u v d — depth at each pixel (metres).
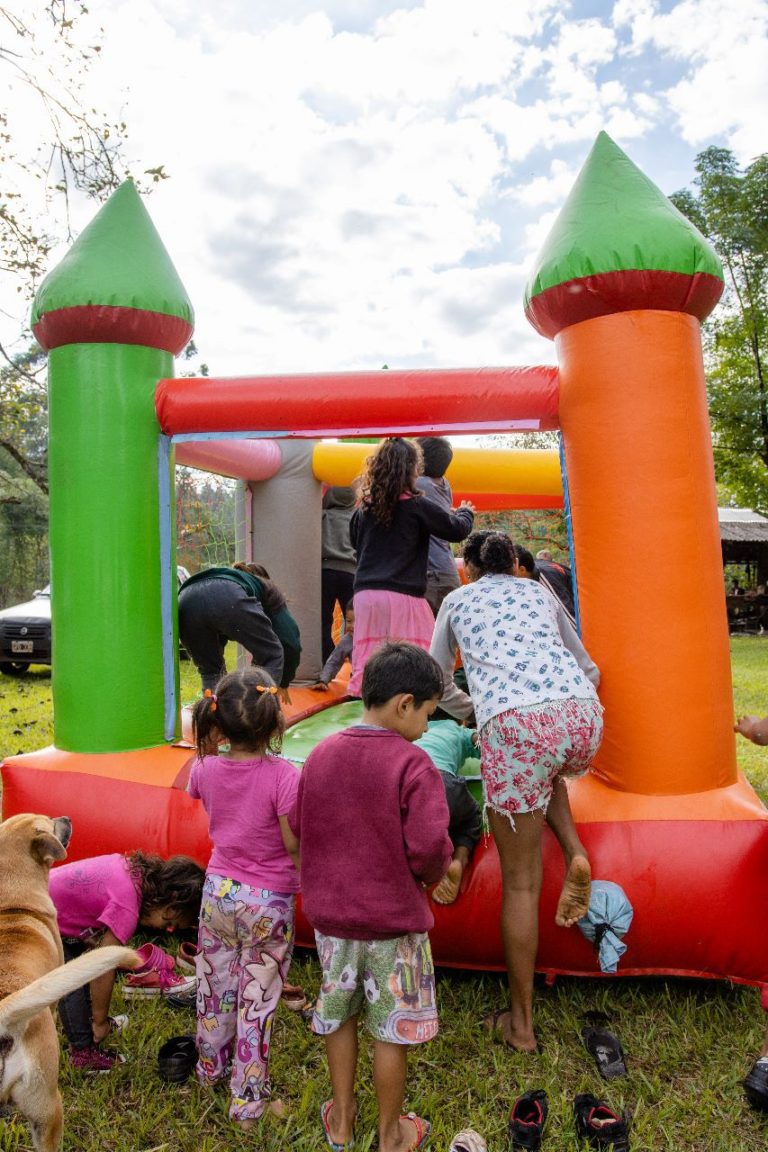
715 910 2.94
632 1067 2.70
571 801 3.20
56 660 3.83
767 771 6.12
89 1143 2.37
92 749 3.72
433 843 2.18
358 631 4.09
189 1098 2.58
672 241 3.13
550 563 5.28
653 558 3.15
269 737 2.68
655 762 3.14
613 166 3.33
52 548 3.83
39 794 3.62
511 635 2.90
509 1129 2.37
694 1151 2.34
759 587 25.56
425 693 2.34
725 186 21.11
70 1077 2.64
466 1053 2.79
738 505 23.86
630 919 2.95
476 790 3.65
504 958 3.14
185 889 2.78
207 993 2.59
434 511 3.97
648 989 3.17
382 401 3.53
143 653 3.77
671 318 3.21
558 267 3.22
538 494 6.54
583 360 3.27
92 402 3.71
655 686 3.14
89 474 3.71
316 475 5.91
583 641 3.32
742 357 21.91
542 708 2.73
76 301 3.64
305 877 2.32
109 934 2.67
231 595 4.04
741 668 12.54
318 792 2.31
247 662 5.82
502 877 2.89
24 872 2.53
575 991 3.15
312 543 5.96
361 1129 2.40
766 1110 2.48
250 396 3.66
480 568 3.18
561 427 3.43
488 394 3.44
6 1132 2.40
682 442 3.18
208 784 2.66
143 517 3.78
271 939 2.54
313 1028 2.33
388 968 2.25
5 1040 1.99
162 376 3.85
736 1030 2.88
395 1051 2.26
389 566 4.04
